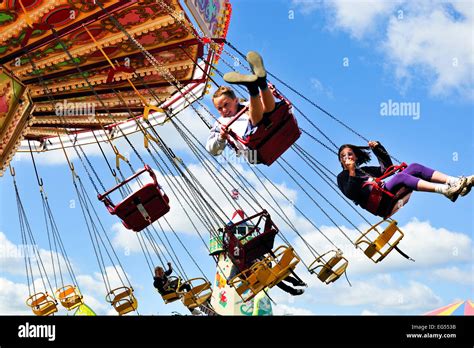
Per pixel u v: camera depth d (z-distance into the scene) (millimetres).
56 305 12539
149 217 10203
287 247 9766
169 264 12414
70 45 12406
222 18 12531
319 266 9461
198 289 10906
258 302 19859
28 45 12102
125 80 14734
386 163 8930
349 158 8938
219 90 9016
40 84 13828
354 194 8766
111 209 10219
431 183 8086
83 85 14273
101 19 11672
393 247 8883
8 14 10977
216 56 13984
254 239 9633
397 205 8656
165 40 13031
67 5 11039
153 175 10156
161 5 11469
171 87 15586
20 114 13102
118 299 11438
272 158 9078
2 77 12516
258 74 7891
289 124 8750
